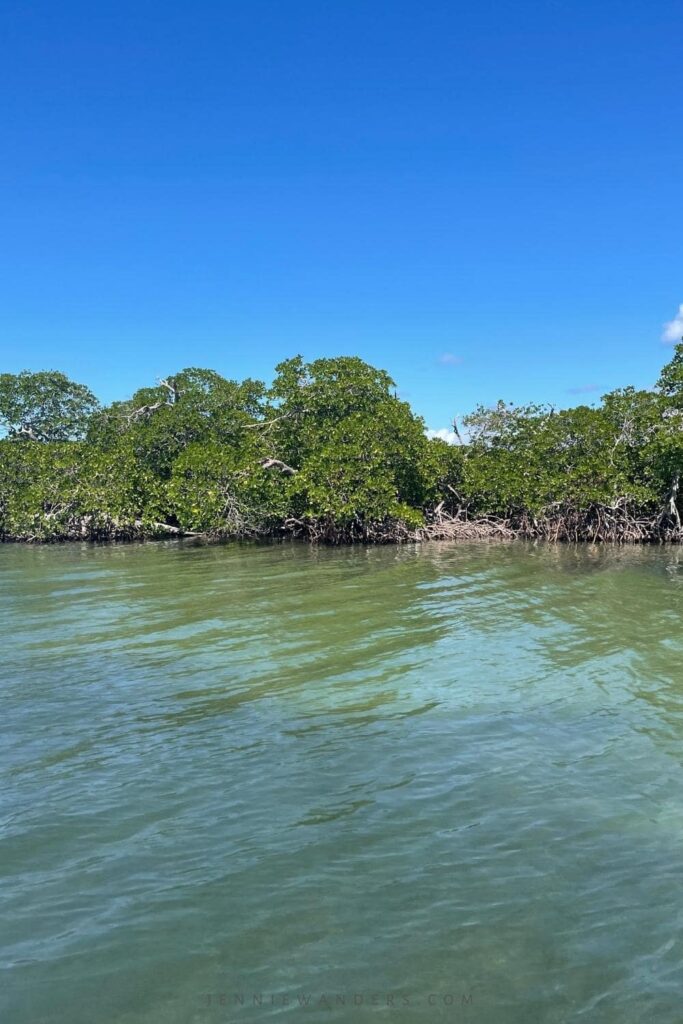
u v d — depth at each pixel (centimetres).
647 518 2527
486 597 1487
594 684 907
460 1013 396
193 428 3005
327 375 2809
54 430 4003
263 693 888
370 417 2648
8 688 912
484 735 752
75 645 1120
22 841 562
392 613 1334
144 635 1181
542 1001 404
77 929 464
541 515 2617
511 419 3039
